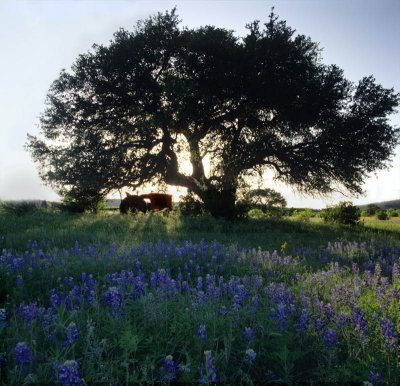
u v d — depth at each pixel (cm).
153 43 2480
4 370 271
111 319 368
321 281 596
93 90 2475
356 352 324
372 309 436
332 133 2169
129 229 1419
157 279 503
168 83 2153
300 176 2331
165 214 2088
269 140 2214
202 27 2345
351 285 592
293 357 311
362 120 2180
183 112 2111
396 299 470
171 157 2473
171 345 338
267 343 334
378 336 354
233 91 2173
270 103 2203
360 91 2277
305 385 285
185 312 399
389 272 746
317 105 2161
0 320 343
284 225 1866
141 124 2234
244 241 1248
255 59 2050
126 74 2412
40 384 248
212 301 445
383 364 304
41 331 349
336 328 363
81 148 2305
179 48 2522
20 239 1056
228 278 676
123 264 708
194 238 1277
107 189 2414
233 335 355
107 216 1900
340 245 1056
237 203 2044
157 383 274
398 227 2244
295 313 418
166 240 1164
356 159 2248
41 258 710
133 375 271
